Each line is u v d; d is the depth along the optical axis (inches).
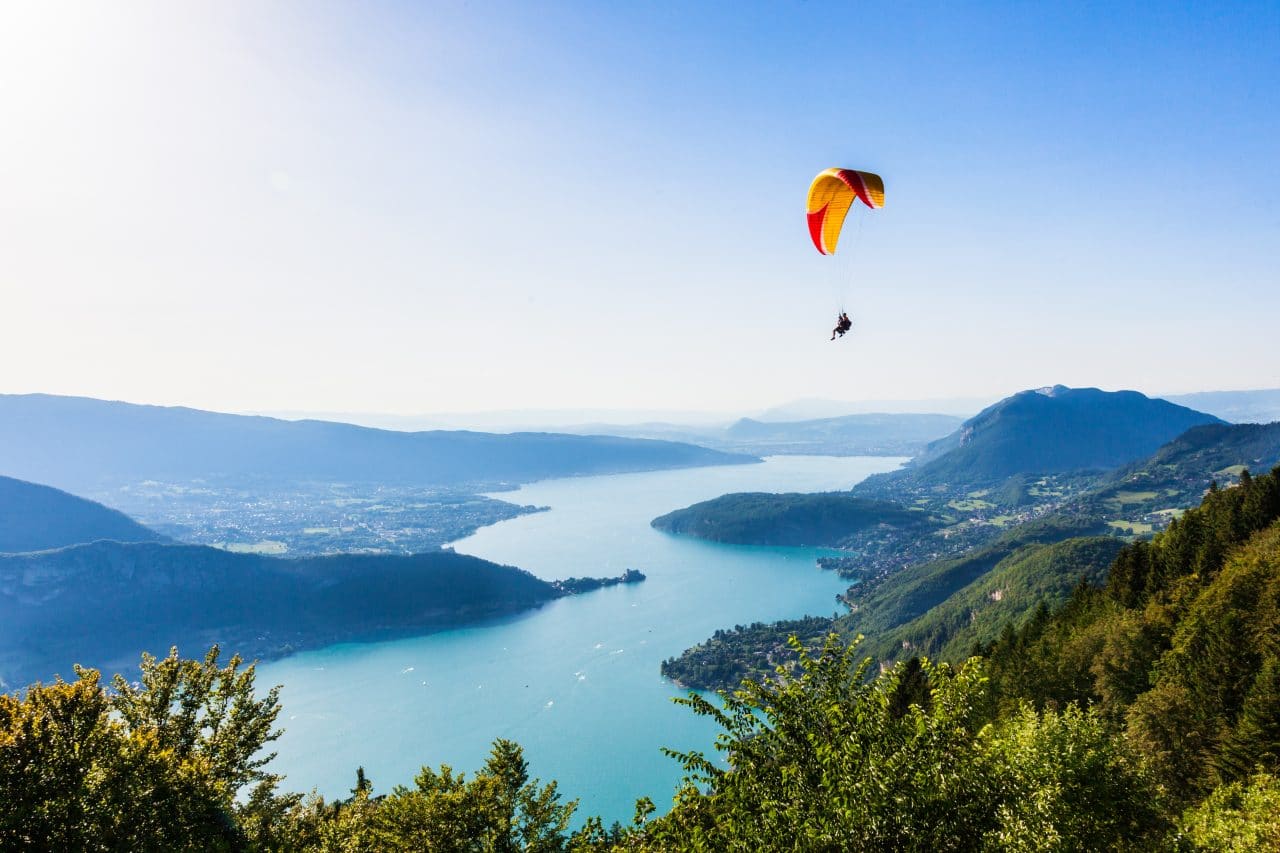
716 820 527.8
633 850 605.3
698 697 577.3
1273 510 2913.4
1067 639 2723.9
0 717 709.3
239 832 863.1
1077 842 567.5
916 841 472.4
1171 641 2021.4
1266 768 1266.0
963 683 545.0
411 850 947.3
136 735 819.4
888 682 566.6
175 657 1015.0
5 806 647.1
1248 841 841.5
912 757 514.3
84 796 691.4
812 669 573.3
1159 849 780.0
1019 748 725.3
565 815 1055.6
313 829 1072.2
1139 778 796.0
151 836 720.3
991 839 484.4
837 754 510.9
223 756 976.3
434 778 1076.5
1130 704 1914.4
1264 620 1716.3
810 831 474.0
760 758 543.2
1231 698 1578.5
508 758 1115.9
